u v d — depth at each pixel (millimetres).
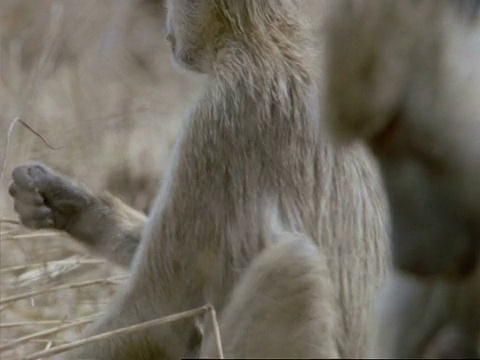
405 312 5598
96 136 12805
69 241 10102
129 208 8508
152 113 13797
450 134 5023
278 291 6480
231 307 6660
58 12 15297
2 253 9938
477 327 5477
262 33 7496
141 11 16469
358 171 7328
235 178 7293
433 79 4973
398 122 5039
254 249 7195
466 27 4988
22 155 11781
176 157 7480
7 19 15508
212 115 7359
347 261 7191
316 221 7234
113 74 15008
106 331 7570
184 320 7426
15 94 13242
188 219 7367
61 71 14781
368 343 6543
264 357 6438
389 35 4863
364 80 4887
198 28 7559
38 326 9102
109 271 9867
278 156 7281
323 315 6461
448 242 5207
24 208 8336
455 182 5090
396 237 5266
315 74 7176
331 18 4898
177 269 7406
